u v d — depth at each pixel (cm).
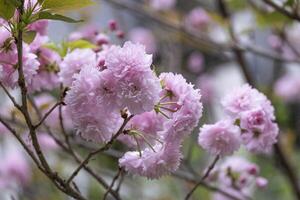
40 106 142
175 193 212
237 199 146
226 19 181
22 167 196
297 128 228
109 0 192
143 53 101
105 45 129
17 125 142
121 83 100
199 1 225
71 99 102
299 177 210
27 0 109
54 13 107
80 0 106
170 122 105
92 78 101
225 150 116
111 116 104
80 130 103
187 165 149
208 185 147
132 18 266
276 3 150
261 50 176
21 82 104
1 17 106
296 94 244
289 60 170
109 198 159
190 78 244
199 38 181
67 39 141
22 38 108
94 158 126
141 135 107
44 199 190
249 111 114
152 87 100
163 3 214
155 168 106
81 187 195
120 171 111
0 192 194
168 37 204
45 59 125
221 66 273
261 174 214
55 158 188
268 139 116
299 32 212
